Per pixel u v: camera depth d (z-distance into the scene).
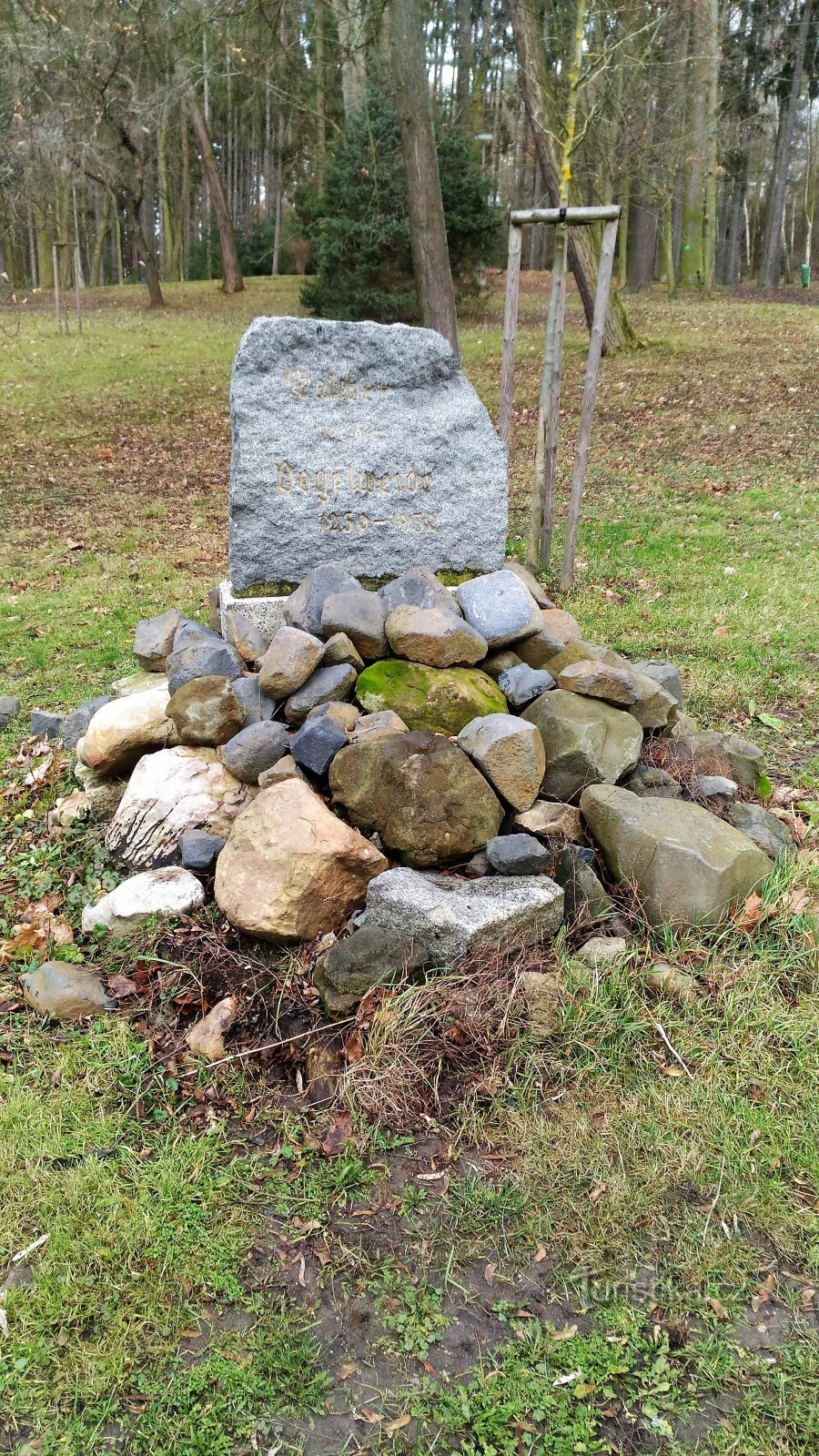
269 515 5.16
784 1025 3.11
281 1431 2.12
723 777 4.18
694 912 3.40
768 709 5.48
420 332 5.27
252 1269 2.46
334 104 24.45
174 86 17.39
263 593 5.28
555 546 8.48
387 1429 2.12
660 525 8.98
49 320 23.95
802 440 11.69
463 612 4.62
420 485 5.39
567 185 9.40
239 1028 3.16
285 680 4.12
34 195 18.73
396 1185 2.68
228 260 28.33
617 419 13.22
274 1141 2.82
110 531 9.69
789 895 3.53
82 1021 3.25
